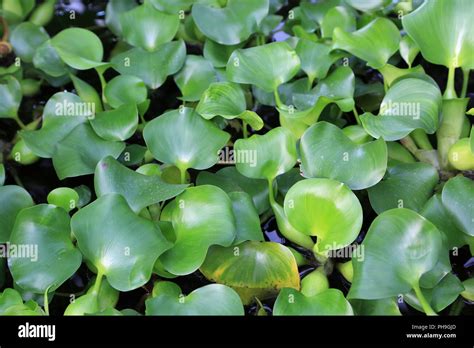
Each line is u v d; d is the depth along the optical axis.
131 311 0.82
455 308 0.88
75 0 1.42
